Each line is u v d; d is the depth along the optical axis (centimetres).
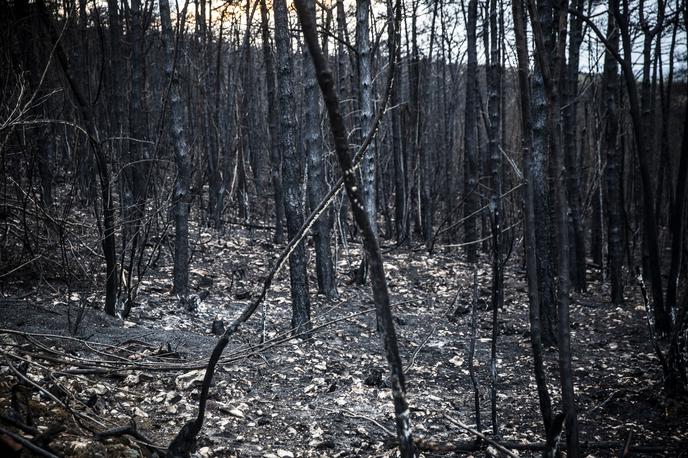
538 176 805
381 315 207
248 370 605
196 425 306
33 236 611
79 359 466
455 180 2236
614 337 907
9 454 266
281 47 758
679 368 588
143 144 941
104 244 654
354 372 665
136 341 586
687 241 1088
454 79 1977
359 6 850
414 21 1578
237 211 1752
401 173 1725
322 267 1032
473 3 1429
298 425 498
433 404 597
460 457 460
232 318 821
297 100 1659
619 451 502
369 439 490
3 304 587
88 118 620
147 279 929
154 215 726
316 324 848
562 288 279
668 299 826
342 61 1427
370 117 861
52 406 381
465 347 823
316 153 986
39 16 635
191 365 483
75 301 662
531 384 686
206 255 1191
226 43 1859
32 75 667
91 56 1112
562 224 278
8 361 387
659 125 2434
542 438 514
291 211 766
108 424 396
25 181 730
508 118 2294
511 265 1459
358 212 203
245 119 1741
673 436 540
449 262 1434
